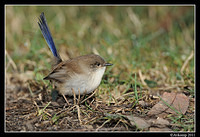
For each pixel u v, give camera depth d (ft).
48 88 34.30
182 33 51.06
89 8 58.29
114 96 32.32
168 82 35.96
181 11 55.67
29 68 40.98
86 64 29.78
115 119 26.84
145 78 36.96
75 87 29.68
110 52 43.24
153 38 50.16
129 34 49.44
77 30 50.93
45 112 28.76
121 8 58.23
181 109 28.48
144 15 57.57
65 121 27.55
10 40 48.44
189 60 38.73
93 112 28.94
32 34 46.93
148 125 25.96
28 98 33.55
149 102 30.55
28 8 55.47
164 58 41.39
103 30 51.57
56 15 54.44
